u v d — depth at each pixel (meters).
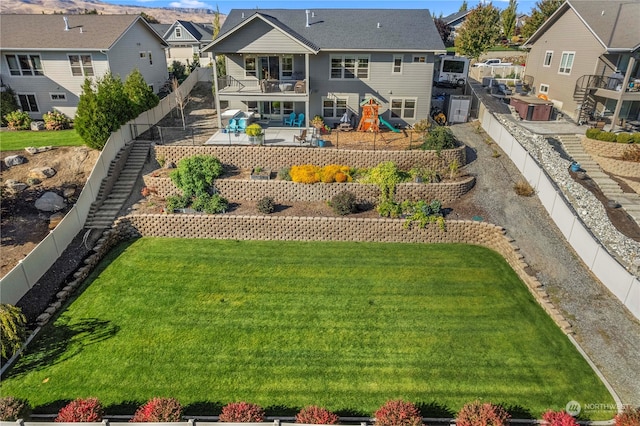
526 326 14.59
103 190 22.02
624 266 16.61
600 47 28.27
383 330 14.47
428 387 12.16
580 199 20.62
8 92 30.47
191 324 14.74
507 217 20.30
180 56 62.16
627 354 13.24
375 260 18.80
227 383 12.29
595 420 11.11
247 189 22.08
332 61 28.66
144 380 12.38
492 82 38.84
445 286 16.89
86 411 10.60
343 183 21.77
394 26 29.69
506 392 11.95
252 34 25.98
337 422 10.53
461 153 23.97
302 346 13.74
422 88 28.98
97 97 23.44
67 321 14.87
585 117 29.77
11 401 10.91
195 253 19.36
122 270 18.00
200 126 29.28
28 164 23.27
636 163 23.06
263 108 30.61
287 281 17.27
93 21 33.62
